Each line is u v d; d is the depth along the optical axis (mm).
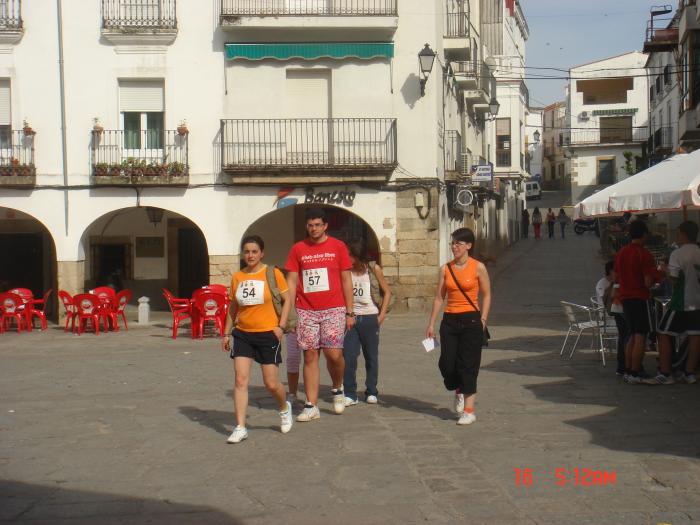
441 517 5938
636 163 49906
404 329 19453
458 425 8891
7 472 7383
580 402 9938
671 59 38969
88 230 22906
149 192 22766
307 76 22828
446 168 24984
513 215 51781
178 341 18531
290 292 9094
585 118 64625
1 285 25688
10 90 22734
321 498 6457
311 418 9203
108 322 22047
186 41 22656
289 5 22703
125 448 8203
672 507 6074
